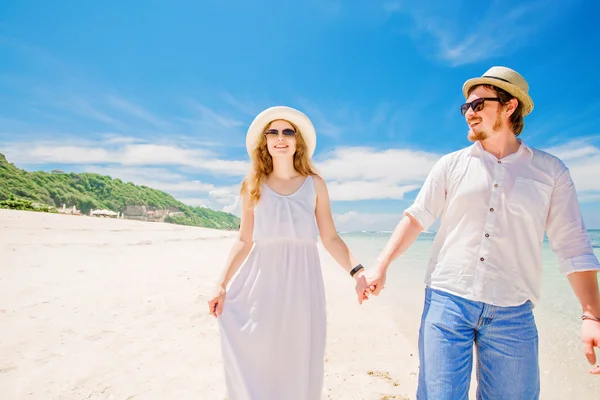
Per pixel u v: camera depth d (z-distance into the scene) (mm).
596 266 1830
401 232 2289
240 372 2424
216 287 2668
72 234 14945
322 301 2660
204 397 3186
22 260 8680
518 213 1964
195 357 3996
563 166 2012
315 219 2906
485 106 2078
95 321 4965
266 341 2473
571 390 3604
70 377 3447
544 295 8188
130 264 9562
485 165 2070
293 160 2980
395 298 7500
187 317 5305
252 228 2818
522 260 1967
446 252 2104
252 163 2887
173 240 18375
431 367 1947
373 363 4109
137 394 3199
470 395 3549
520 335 1907
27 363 3680
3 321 4762
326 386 3539
